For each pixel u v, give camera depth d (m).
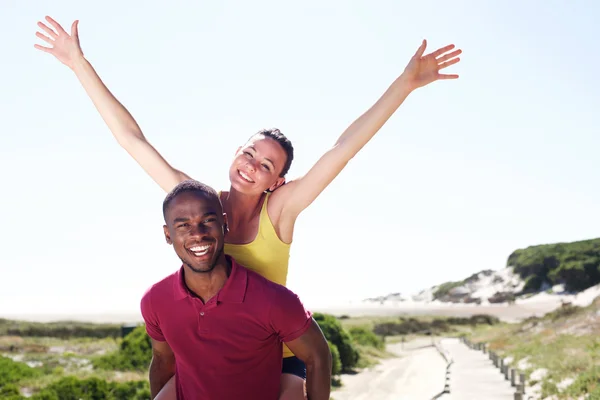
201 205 3.22
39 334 53.28
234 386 3.43
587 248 110.81
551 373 22.12
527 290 114.31
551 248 119.44
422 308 154.25
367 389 28.14
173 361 3.81
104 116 4.41
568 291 104.25
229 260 3.47
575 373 20.33
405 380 30.73
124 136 4.38
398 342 81.06
